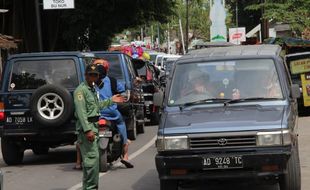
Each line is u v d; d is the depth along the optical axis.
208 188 13.61
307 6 38.62
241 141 11.10
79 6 50.12
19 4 50.16
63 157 19.83
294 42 32.31
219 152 11.12
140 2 52.25
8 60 17.66
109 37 54.88
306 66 28.59
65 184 14.69
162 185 11.66
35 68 17.55
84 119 11.95
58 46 55.34
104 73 15.40
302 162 16.27
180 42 108.81
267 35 41.34
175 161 11.22
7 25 51.78
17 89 17.42
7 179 15.68
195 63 13.12
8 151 17.97
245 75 12.73
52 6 32.00
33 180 15.43
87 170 12.09
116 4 51.34
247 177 11.08
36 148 18.56
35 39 51.59
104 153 15.66
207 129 11.21
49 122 16.67
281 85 12.49
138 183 14.33
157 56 60.50
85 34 53.47
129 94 19.77
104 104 12.67
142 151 19.70
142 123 25.03
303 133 22.59
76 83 17.38
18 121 17.25
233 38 45.56
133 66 24.56
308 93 28.61
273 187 13.55
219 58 13.09
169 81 13.06
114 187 13.89
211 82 12.76
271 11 39.06
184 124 11.49
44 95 16.69
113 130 16.05
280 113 11.59
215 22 38.16
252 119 11.38
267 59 12.90
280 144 11.03
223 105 12.21
